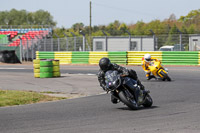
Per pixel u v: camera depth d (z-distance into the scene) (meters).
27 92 46.72
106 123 26.47
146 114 30.16
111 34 192.75
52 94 47.84
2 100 39.97
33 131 24.05
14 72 87.25
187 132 23.05
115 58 106.81
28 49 145.12
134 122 26.66
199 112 30.81
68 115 30.59
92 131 23.72
